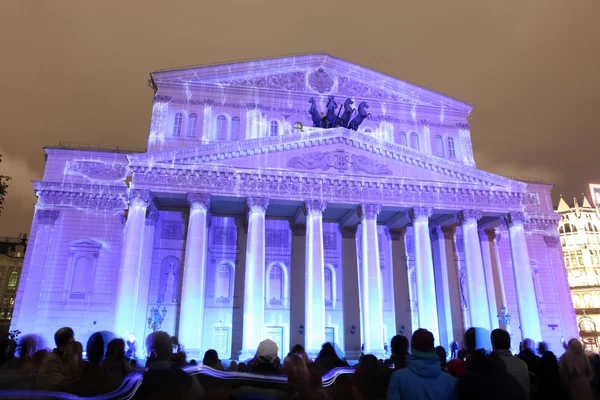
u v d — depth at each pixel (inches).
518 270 1932.8
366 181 1871.3
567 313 2299.5
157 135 2140.7
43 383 359.6
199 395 381.7
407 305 2130.9
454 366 432.8
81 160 2037.4
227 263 2027.6
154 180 1726.1
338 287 2107.5
